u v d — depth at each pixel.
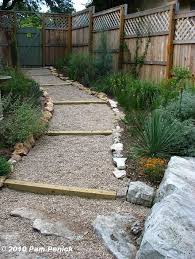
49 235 2.94
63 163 4.45
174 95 6.07
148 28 8.55
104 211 3.39
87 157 4.64
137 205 3.54
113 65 10.28
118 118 6.27
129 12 15.67
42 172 4.16
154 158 4.24
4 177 3.92
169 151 4.39
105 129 5.76
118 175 4.04
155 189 3.72
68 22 13.60
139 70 9.04
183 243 2.33
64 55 13.70
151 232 2.45
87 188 3.77
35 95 7.02
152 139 4.38
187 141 4.41
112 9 10.17
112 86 8.39
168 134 4.38
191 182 3.28
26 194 3.73
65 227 3.05
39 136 5.37
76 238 2.90
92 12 11.57
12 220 3.17
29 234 2.96
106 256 2.68
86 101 7.56
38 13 13.40
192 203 2.83
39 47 13.72
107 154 4.74
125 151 4.71
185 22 7.21
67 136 5.48
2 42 12.82
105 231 2.94
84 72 10.02
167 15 7.75
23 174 4.09
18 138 4.86
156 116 4.54
